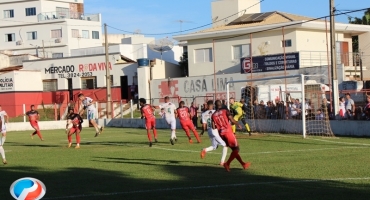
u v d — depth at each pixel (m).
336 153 20.50
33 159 21.98
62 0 100.81
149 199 12.11
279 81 48.03
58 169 18.39
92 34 99.38
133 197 12.42
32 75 68.50
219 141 18.00
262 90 39.75
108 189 13.73
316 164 17.28
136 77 64.31
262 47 57.06
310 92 34.88
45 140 34.78
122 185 14.34
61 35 95.75
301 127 31.70
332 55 31.88
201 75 59.00
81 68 67.56
